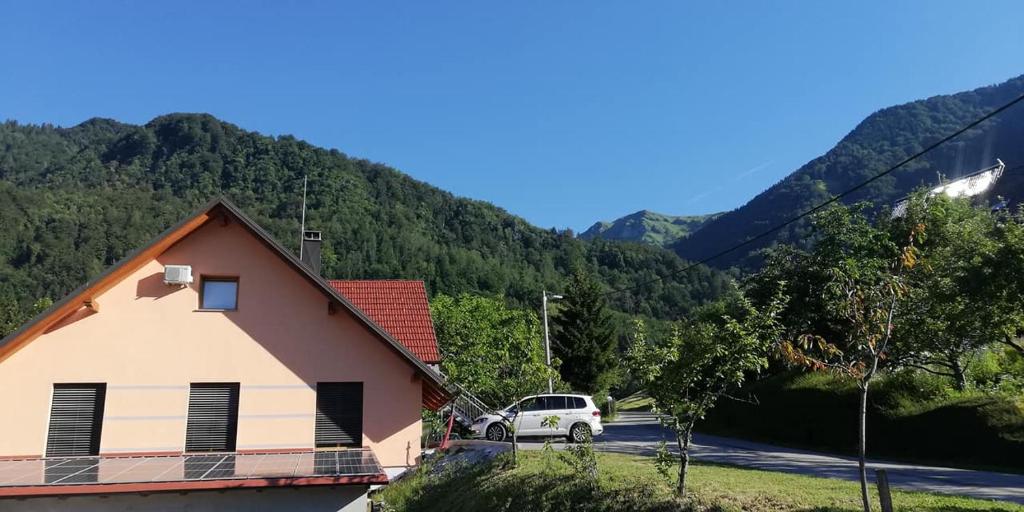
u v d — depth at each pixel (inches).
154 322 709.3
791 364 353.7
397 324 956.0
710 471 562.3
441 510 629.9
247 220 733.3
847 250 1330.0
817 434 1095.0
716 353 380.8
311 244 1001.5
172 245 729.0
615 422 1937.7
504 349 700.0
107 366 690.8
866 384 308.2
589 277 2174.0
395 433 739.4
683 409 405.1
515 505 528.7
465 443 875.4
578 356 2063.2
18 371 674.2
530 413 972.6
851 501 395.5
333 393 742.5
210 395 712.4
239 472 557.6
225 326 724.7
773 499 399.9
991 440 822.5
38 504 513.0
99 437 677.3
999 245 794.2
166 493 530.6
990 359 1047.0
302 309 743.7
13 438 659.4
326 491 553.0
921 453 901.8
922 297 896.9
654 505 415.5
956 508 391.2
